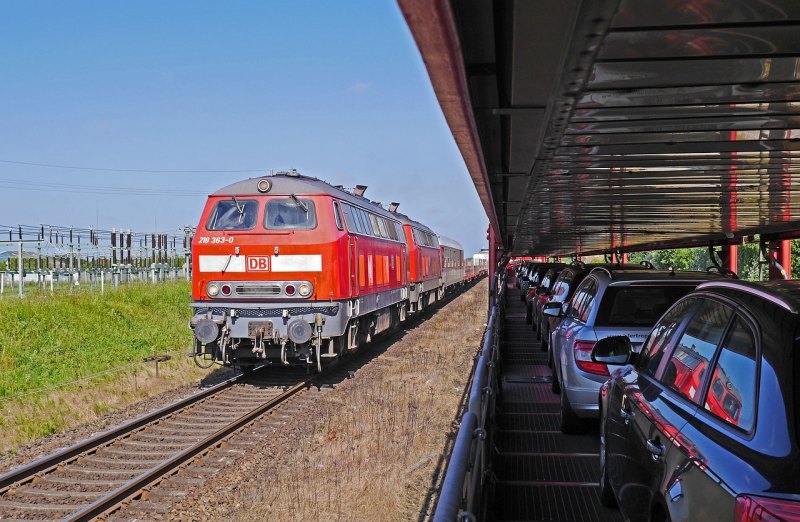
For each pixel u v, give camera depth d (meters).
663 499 2.98
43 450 9.43
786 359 2.46
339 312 13.50
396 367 15.63
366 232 16.58
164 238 35.34
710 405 2.89
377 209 19.16
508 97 3.62
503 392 9.86
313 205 13.54
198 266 13.62
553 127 3.77
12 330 16.42
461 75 2.69
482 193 7.11
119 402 12.37
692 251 54.38
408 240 24.31
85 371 14.21
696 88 3.54
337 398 12.55
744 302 2.98
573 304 8.60
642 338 6.49
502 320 13.27
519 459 6.45
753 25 2.68
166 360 15.16
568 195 7.72
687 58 3.07
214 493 7.67
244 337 13.31
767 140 4.75
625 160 5.43
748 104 3.83
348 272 14.11
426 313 30.44
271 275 13.41
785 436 2.26
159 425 10.48
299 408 11.80
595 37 2.32
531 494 5.45
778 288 2.87
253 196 13.66
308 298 13.31
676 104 3.80
